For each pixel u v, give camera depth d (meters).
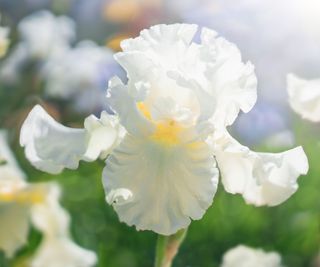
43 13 1.28
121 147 0.48
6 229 0.65
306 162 0.49
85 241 0.83
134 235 0.85
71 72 1.14
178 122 0.49
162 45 0.50
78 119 1.14
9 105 1.14
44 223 0.67
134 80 0.49
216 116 0.49
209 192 0.47
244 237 0.87
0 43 0.77
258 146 1.01
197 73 0.49
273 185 0.49
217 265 0.84
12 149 0.98
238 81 0.49
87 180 0.93
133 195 0.47
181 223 0.47
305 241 0.88
